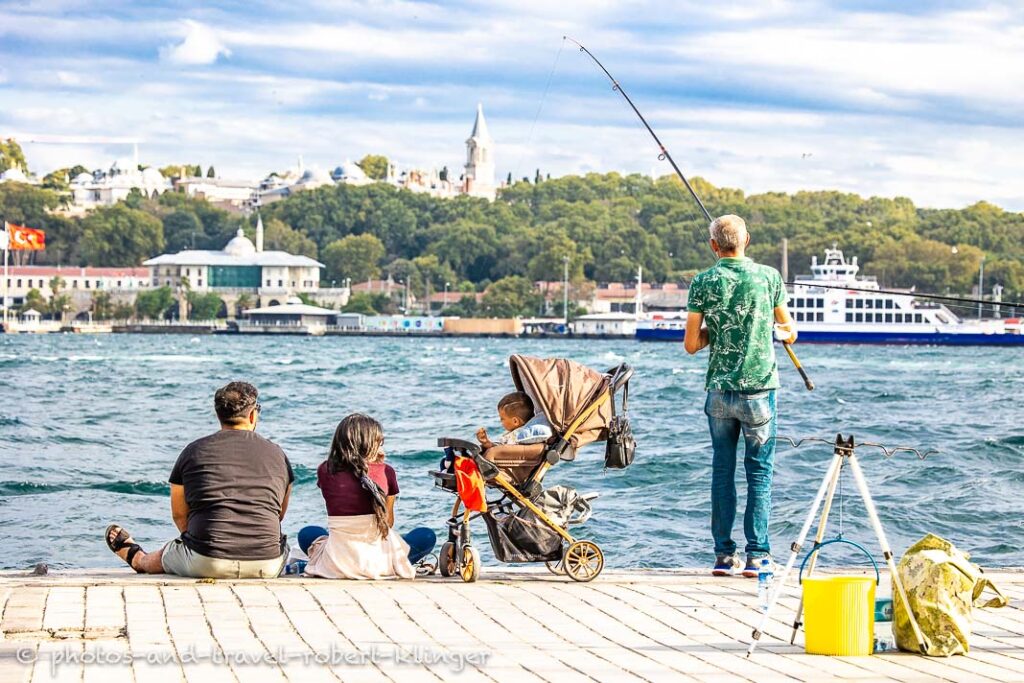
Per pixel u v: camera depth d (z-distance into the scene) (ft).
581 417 54.39
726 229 55.11
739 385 54.34
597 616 47.37
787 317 55.47
